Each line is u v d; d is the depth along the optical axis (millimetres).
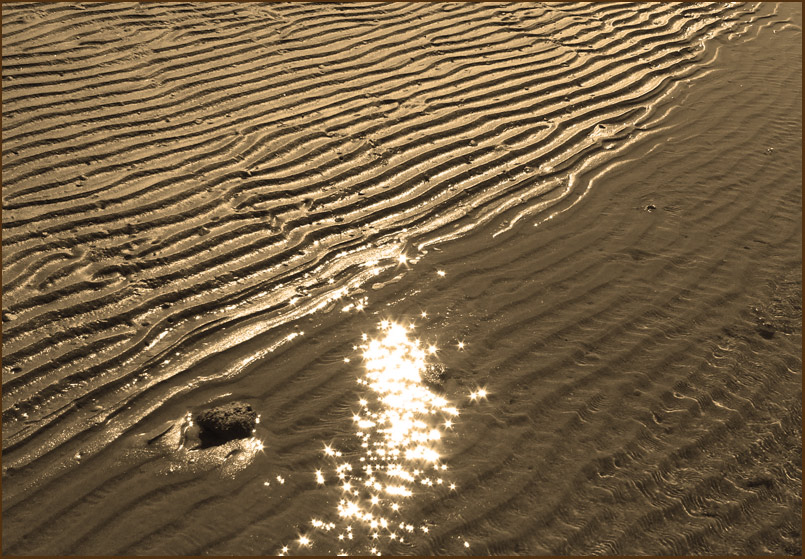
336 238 5270
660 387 4203
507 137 6566
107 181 5352
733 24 9500
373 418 3926
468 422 3918
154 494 3467
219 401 3988
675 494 3613
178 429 3812
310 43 7555
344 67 7211
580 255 5281
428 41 7906
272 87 6734
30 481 3477
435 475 3621
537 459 3727
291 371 4207
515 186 6027
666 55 8438
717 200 5996
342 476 3604
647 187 6137
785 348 4566
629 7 9406
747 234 5609
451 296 4832
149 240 4941
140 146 5750
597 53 8188
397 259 5152
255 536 3301
